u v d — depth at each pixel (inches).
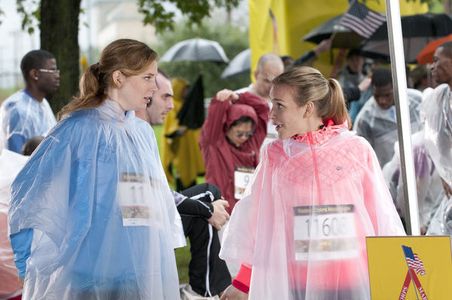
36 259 187.5
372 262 162.1
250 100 310.5
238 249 184.5
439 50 263.9
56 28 392.2
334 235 179.5
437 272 158.2
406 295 160.1
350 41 450.0
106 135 191.8
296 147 183.9
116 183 190.2
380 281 161.6
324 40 450.0
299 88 183.3
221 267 261.7
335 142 183.6
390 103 344.8
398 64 214.5
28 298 187.9
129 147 194.1
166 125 586.2
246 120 301.9
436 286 158.4
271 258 180.4
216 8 606.2
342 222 179.9
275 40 463.2
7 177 245.1
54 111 388.5
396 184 312.7
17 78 1184.2
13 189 188.7
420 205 292.8
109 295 187.3
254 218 185.3
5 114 332.5
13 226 187.3
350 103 378.9
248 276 186.7
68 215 187.8
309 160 181.9
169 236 199.0
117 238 188.7
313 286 177.5
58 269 186.7
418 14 439.8
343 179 181.5
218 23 1299.2
